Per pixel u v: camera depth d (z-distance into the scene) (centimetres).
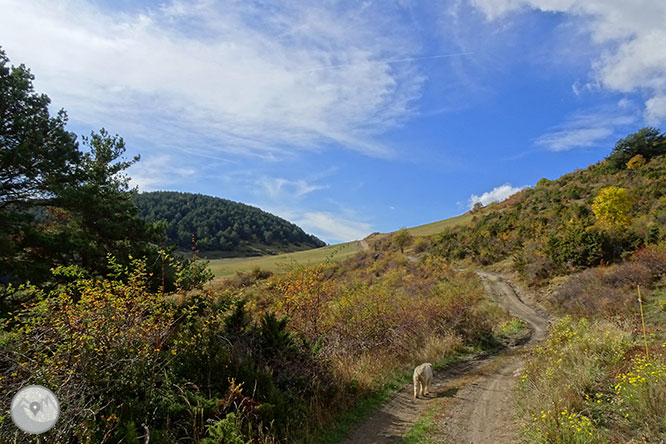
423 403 776
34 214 1374
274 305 1066
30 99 1375
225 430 484
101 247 1307
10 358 446
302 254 8825
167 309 634
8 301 1005
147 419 491
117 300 544
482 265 4238
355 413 718
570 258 2747
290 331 944
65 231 1403
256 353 754
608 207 3000
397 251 6200
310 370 766
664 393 513
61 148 1359
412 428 645
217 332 745
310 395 725
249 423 528
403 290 2427
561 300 2162
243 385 615
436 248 5447
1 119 1266
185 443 505
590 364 714
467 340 1392
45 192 1349
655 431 474
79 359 476
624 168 5925
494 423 641
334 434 629
